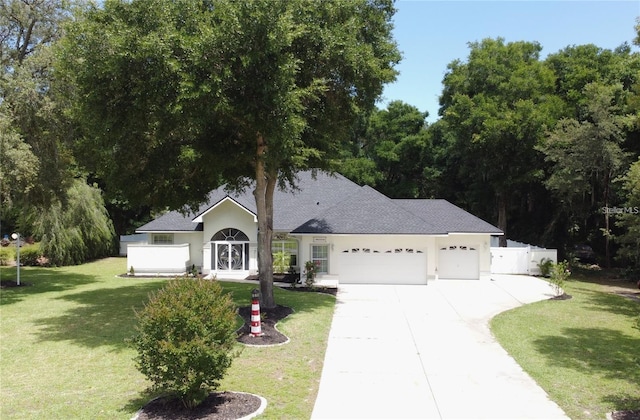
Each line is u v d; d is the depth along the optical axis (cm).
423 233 2211
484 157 3619
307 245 2294
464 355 1143
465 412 807
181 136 1539
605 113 2644
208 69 1221
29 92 1953
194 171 1695
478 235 2427
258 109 1317
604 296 2053
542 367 1051
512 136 3394
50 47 2075
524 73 3547
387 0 1656
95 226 3406
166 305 788
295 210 2658
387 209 2369
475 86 3784
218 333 798
